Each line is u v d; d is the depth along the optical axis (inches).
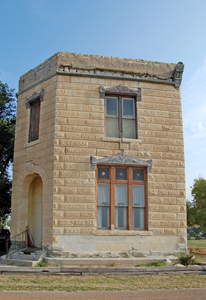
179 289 393.7
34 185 660.1
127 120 613.9
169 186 594.6
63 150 566.6
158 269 492.4
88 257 536.1
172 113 624.4
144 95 617.6
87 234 546.9
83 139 575.8
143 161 587.5
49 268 479.8
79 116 583.2
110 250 550.0
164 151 605.3
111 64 613.3
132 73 619.8
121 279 450.3
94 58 609.3
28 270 477.1
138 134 600.1
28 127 639.8
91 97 594.2
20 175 629.6
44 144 587.2
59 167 559.8
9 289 383.2
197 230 1657.2
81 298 343.0
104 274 479.5
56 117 575.8
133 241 561.6
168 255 565.0
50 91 598.5
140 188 590.6
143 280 445.7
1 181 829.8
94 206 557.9
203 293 371.2
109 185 579.5
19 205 621.6
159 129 611.5
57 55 599.5
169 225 581.0
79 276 468.8
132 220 576.7
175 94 633.6
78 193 556.7
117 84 609.9
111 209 569.6
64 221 544.4
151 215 577.0
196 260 563.2
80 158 568.1
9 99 957.8
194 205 802.8
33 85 639.8
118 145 586.9
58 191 552.1
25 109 653.9
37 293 364.8
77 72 597.3
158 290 387.2
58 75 592.7
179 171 605.0
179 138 618.5
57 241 537.0
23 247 606.5
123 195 583.5
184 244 580.1
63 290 382.6
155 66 633.0
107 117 605.0
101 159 571.8
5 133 867.4
